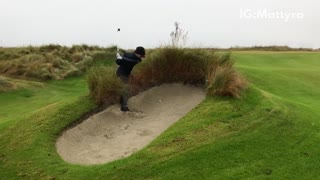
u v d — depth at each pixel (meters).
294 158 9.80
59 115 11.39
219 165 9.32
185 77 13.26
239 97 11.89
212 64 13.01
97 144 10.82
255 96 12.23
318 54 30.16
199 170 9.15
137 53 12.18
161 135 10.44
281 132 10.63
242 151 9.78
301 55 29.38
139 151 9.82
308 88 17.42
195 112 11.34
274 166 9.48
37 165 9.58
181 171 9.10
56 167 9.48
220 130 10.44
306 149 10.18
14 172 9.52
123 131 11.36
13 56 24.44
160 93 13.03
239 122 10.80
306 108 12.78
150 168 9.18
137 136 11.03
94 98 12.13
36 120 11.39
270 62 26.77
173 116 11.84
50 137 10.62
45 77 21.08
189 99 12.54
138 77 13.30
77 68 22.17
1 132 11.31
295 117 11.45
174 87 13.16
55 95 18.72
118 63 12.30
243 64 24.47
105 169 9.23
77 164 9.76
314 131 11.00
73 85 20.45
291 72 20.58
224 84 12.03
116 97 12.26
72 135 10.93
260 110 11.44
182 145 9.89
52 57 23.39
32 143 10.34
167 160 9.38
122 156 10.09
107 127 11.48
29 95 18.61
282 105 12.07
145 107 12.54
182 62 13.27
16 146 10.41
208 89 12.28
